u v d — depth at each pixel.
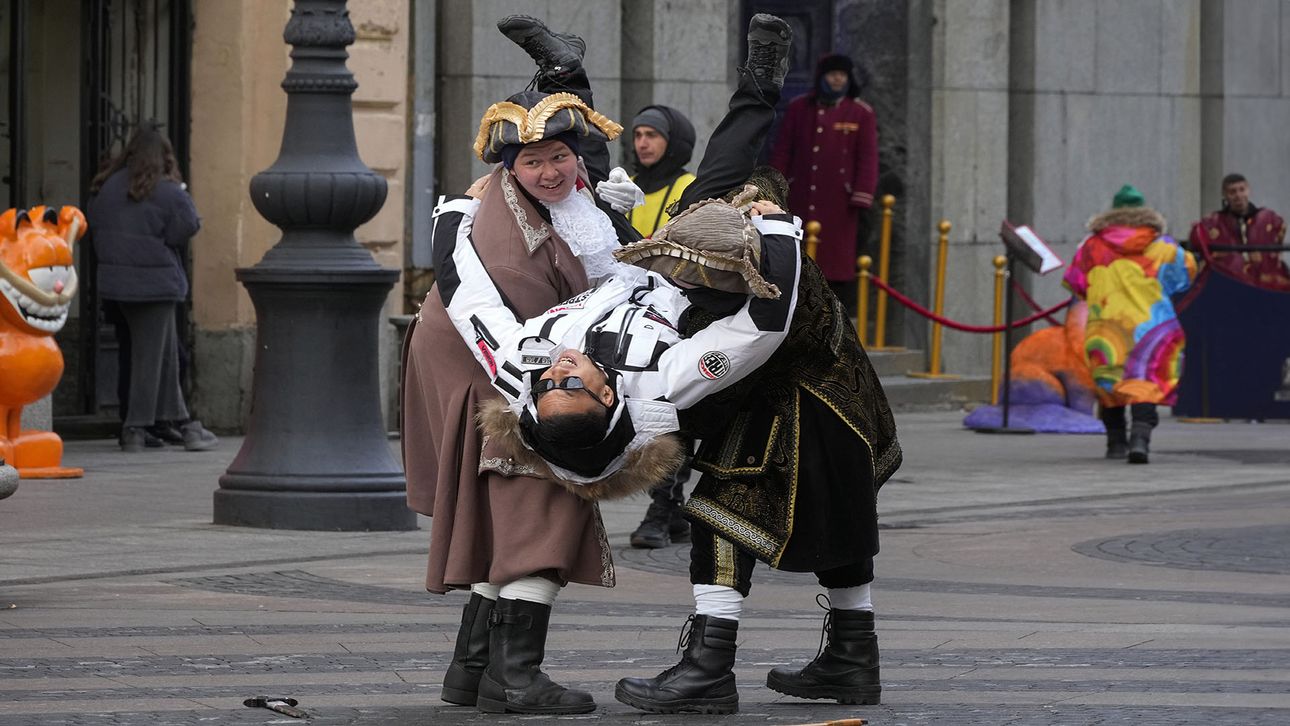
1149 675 16.91
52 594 21.09
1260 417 46.47
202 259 40.03
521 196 14.62
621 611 20.53
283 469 26.52
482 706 14.95
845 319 14.91
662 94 46.94
